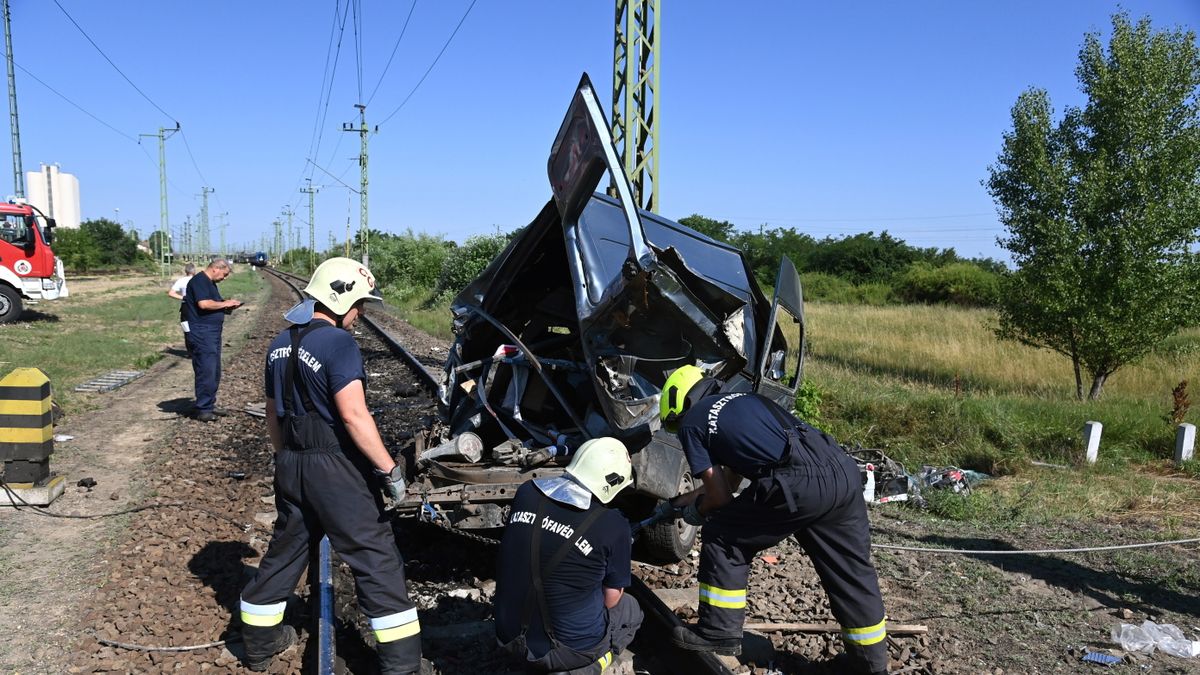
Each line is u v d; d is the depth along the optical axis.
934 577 5.52
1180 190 11.29
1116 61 11.96
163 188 56.72
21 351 14.82
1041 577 5.55
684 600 4.93
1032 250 12.45
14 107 30.64
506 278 5.86
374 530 3.68
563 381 5.84
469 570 5.34
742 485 5.37
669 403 4.13
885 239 55.41
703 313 4.39
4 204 20.39
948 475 7.64
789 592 5.12
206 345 9.59
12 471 6.34
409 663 3.70
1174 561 5.84
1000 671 4.20
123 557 5.26
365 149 41.47
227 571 5.09
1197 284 11.24
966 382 13.50
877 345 17.80
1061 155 12.31
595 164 4.48
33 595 4.71
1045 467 8.40
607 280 4.97
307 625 4.39
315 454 3.59
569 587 3.38
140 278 57.44
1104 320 11.45
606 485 3.50
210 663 3.96
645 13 12.25
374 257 51.12
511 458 5.09
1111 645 4.53
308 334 3.64
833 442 3.91
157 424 9.51
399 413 10.45
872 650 3.89
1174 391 9.39
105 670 3.88
